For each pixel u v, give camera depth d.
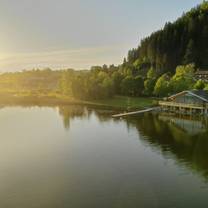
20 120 72.00
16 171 33.09
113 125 61.31
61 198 25.94
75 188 28.03
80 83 124.31
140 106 93.44
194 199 25.42
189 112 73.81
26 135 53.16
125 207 24.22
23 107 103.00
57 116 78.31
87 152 40.66
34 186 28.73
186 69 107.56
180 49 150.38
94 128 58.69
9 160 37.41
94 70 156.38
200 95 74.38
